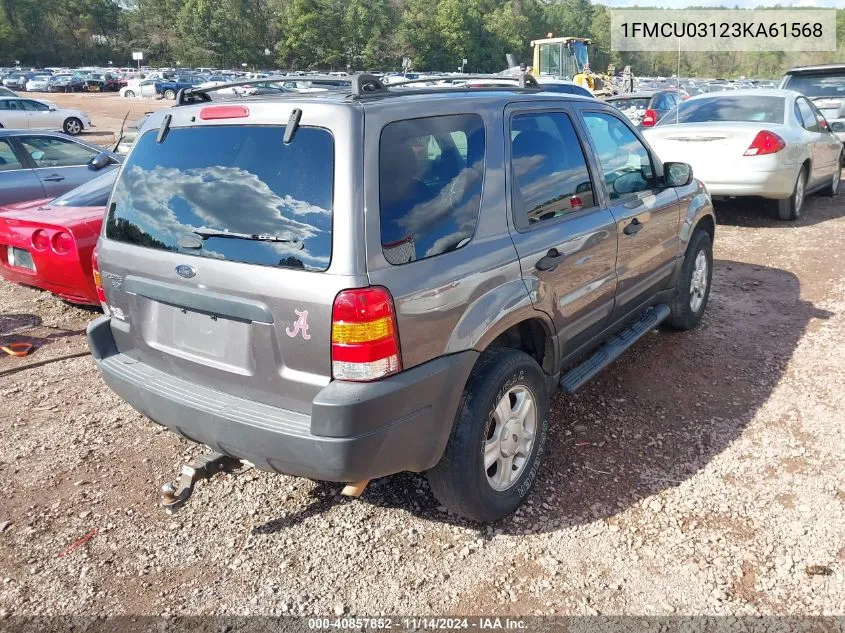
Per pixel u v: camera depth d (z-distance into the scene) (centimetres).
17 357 520
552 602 273
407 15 10050
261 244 262
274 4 10538
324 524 323
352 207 247
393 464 267
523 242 315
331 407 246
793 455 367
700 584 280
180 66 10875
